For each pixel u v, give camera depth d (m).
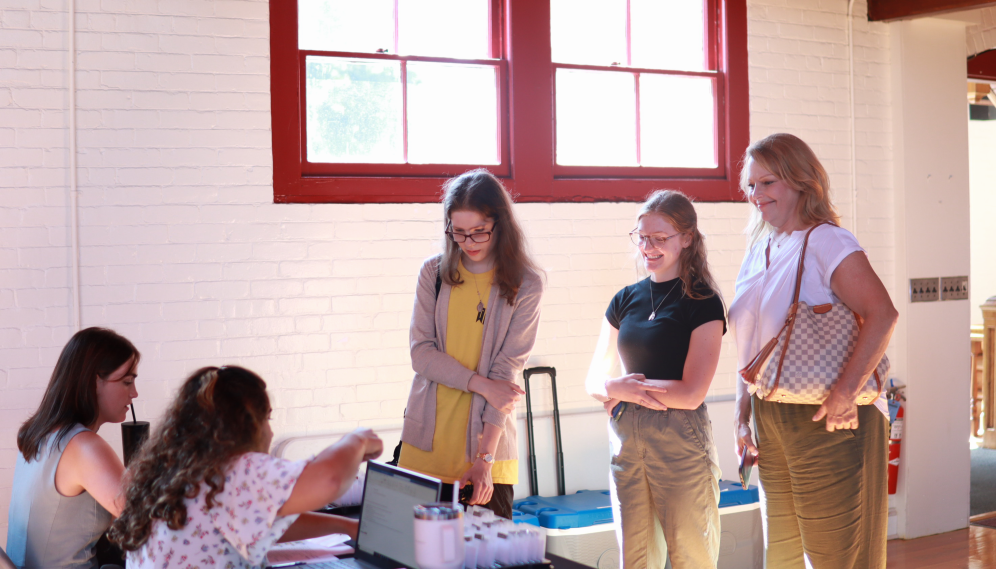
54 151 3.39
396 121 3.90
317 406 3.71
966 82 5.00
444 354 2.56
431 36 3.97
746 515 3.80
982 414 7.25
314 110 3.77
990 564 4.31
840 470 2.40
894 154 4.82
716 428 4.41
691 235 2.74
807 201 2.54
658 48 4.39
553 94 4.13
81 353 2.26
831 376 2.37
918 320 4.81
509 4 4.03
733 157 4.46
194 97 3.55
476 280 2.60
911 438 4.79
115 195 3.46
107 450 2.18
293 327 3.69
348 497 2.38
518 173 4.04
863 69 4.77
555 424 4.05
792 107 4.59
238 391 1.71
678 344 2.66
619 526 2.78
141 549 1.70
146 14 3.49
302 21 3.75
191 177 3.55
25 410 3.37
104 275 3.45
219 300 3.59
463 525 1.74
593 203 4.18
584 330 4.16
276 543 2.03
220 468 1.65
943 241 4.90
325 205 3.73
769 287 2.54
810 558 2.49
